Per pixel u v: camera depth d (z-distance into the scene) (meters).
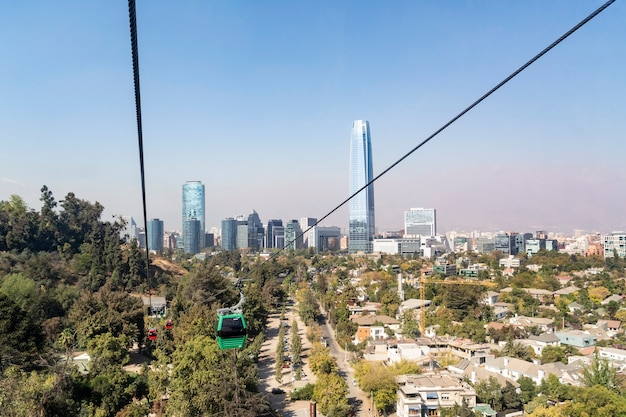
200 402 68.50
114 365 84.06
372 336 140.25
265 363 119.38
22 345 84.38
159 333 106.19
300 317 173.62
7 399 51.12
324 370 101.12
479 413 79.50
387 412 88.94
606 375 86.06
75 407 66.88
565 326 151.50
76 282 165.38
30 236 180.38
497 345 129.50
